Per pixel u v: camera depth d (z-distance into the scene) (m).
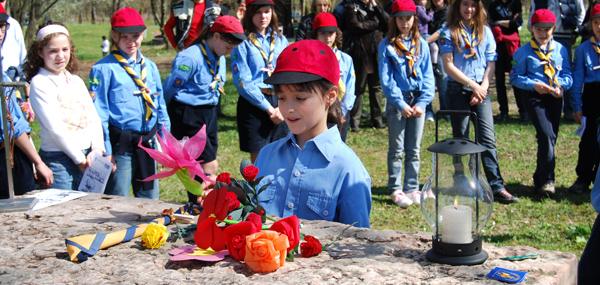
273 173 2.38
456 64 5.20
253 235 1.63
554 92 5.32
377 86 8.50
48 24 3.67
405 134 5.42
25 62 3.68
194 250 1.80
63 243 1.96
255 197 1.86
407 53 5.10
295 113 2.08
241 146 5.00
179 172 1.92
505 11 8.63
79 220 2.22
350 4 8.01
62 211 2.35
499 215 5.01
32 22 17.22
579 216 4.96
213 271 1.65
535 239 4.39
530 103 5.50
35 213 2.31
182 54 4.38
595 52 5.38
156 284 1.58
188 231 2.01
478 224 1.69
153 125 4.09
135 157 4.09
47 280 1.64
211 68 4.46
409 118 5.31
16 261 1.80
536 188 5.61
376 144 7.84
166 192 5.89
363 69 8.16
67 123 3.65
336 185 2.27
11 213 2.33
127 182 4.06
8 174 2.45
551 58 5.37
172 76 4.38
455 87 5.23
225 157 7.30
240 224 1.68
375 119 8.63
